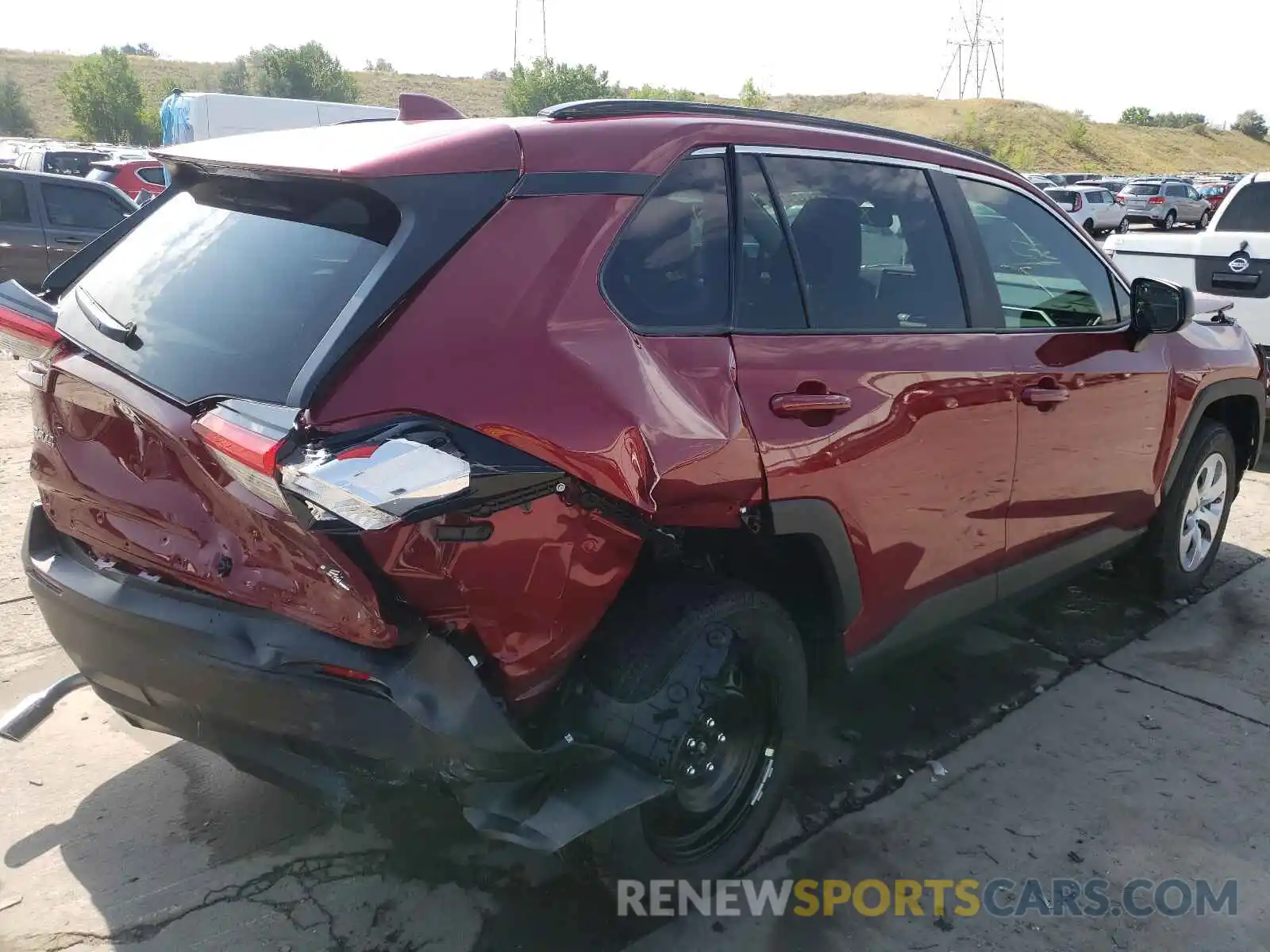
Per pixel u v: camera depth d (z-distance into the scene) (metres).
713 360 2.52
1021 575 3.61
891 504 2.92
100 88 61.75
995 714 3.73
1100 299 3.91
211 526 2.23
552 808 2.26
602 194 2.39
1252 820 3.14
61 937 2.52
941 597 3.26
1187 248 7.23
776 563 2.87
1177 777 3.36
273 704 2.15
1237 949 2.62
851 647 2.99
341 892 2.71
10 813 2.99
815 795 3.22
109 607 2.36
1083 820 3.12
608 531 2.27
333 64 73.81
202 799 3.08
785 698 2.79
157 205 2.76
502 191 2.25
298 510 1.85
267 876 2.76
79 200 11.67
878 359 2.88
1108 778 3.34
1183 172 83.38
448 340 2.08
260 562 2.16
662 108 2.75
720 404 2.47
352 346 1.99
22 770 3.20
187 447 2.08
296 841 2.90
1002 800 3.22
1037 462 3.46
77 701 3.61
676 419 2.35
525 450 2.08
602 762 2.36
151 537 2.37
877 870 2.88
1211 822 3.12
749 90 73.31
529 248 2.24
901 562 3.02
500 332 2.14
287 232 2.32
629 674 2.37
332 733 2.13
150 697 2.39
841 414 2.72
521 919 2.64
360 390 1.97
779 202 2.82
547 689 2.32
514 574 2.12
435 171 2.19
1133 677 4.03
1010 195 3.59
